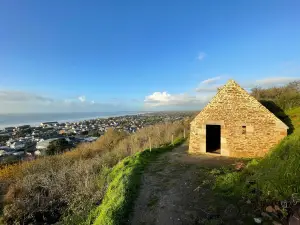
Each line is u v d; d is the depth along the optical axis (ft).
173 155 49.80
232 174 29.99
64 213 30.99
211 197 25.09
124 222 21.84
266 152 42.65
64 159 58.13
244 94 45.29
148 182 32.45
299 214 17.33
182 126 91.40
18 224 29.71
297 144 26.71
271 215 18.85
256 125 43.88
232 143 46.01
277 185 21.21
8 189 39.93
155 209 23.88
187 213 22.09
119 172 37.76
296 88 77.20
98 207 28.04
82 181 38.93
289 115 54.75
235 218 19.66
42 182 39.83
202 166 39.06
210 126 61.05
